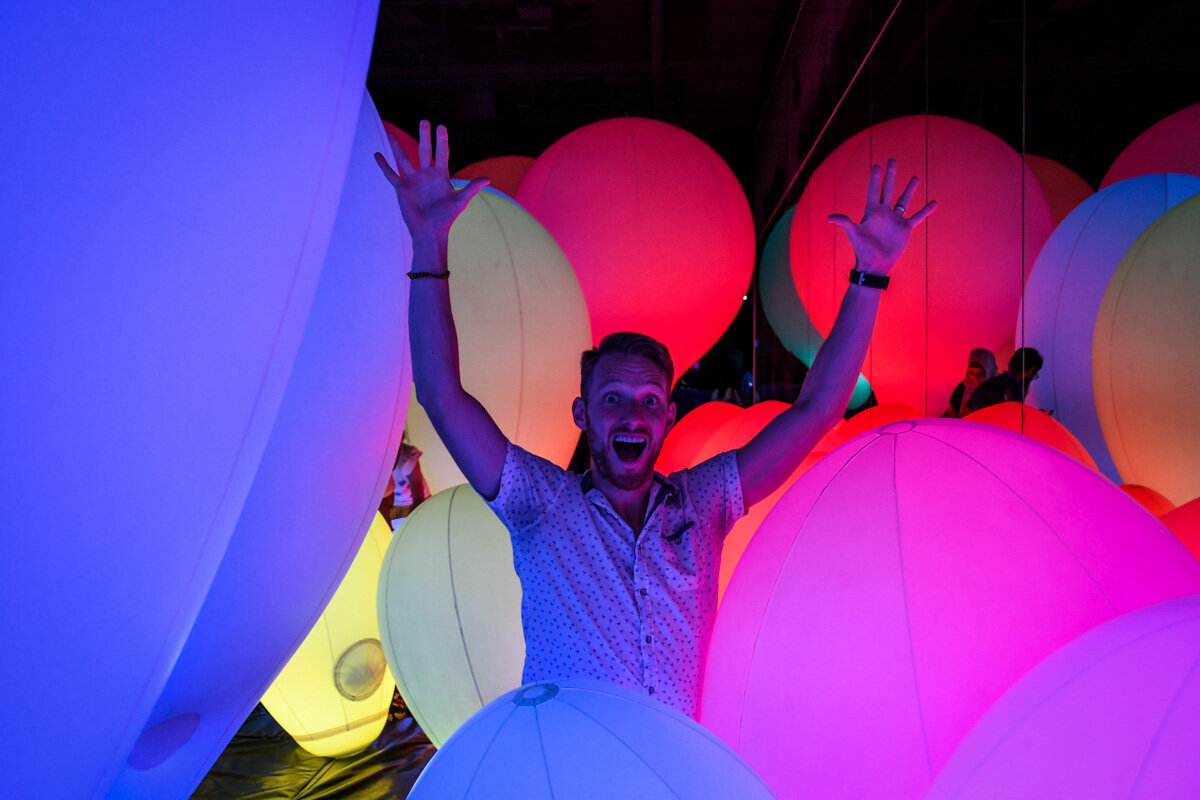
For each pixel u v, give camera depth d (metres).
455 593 1.90
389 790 2.46
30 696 0.60
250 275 0.65
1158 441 1.34
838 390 1.32
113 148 0.55
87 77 0.54
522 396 2.54
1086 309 1.59
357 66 0.74
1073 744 0.75
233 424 0.66
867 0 3.39
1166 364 1.30
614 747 0.85
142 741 0.88
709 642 1.25
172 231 0.59
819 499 1.18
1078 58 1.68
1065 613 0.96
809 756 1.03
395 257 1.18
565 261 2.78
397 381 1.18
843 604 1.05
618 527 1.20
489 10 5.58
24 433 0.54
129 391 0.58
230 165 0.62
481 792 0.83
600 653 1.14
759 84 6.81
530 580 1.21
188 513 0.65
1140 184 1.52
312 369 0.99
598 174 3.22
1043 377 1.74
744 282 3.55
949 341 2.08
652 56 6.32
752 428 2.51
